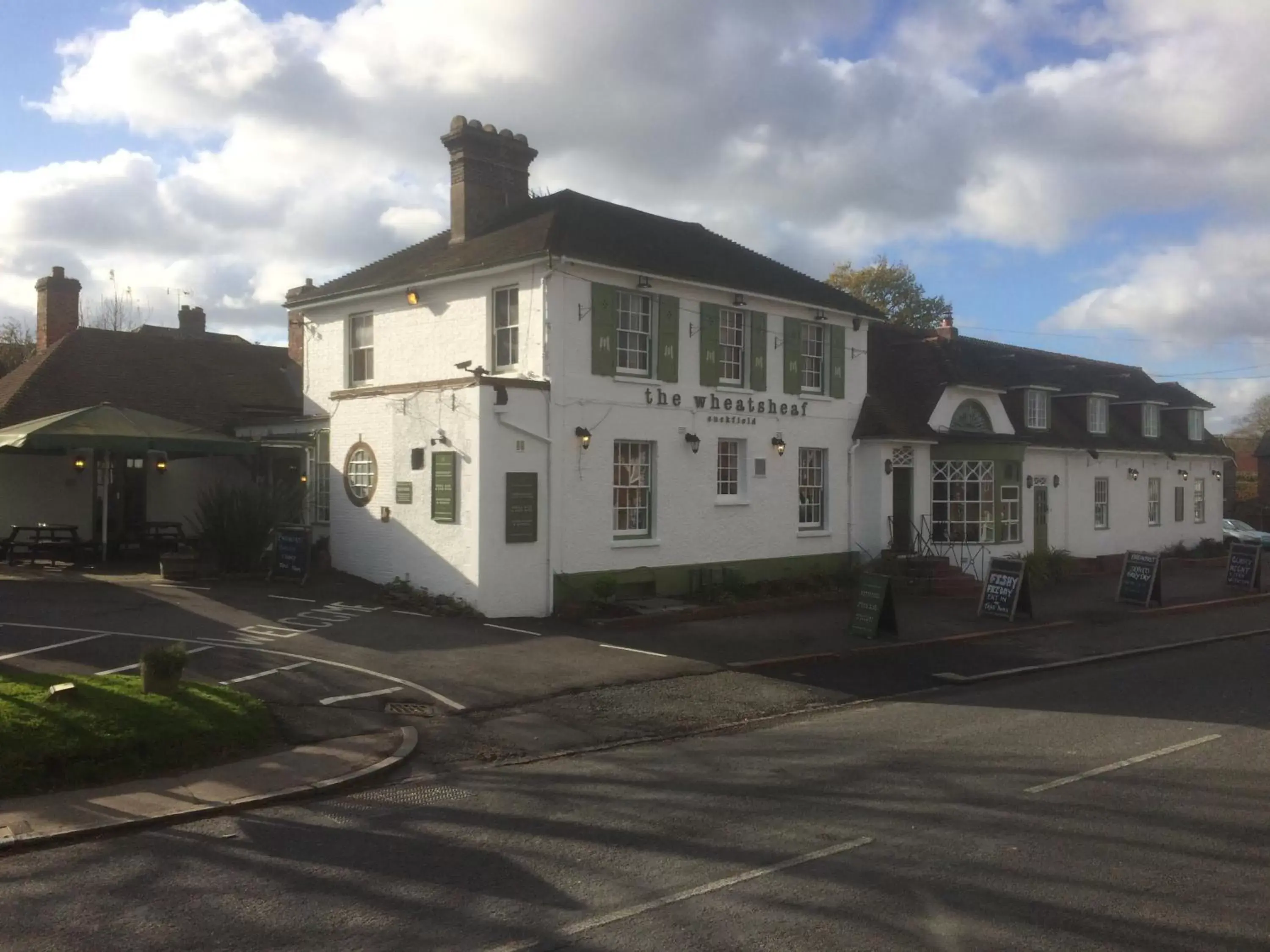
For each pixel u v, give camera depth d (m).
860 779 8.76
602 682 12.84
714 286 20.16
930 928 5.53
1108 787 8.48
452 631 15.31
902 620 19.17
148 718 9.15
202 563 20.27
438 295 19.73
